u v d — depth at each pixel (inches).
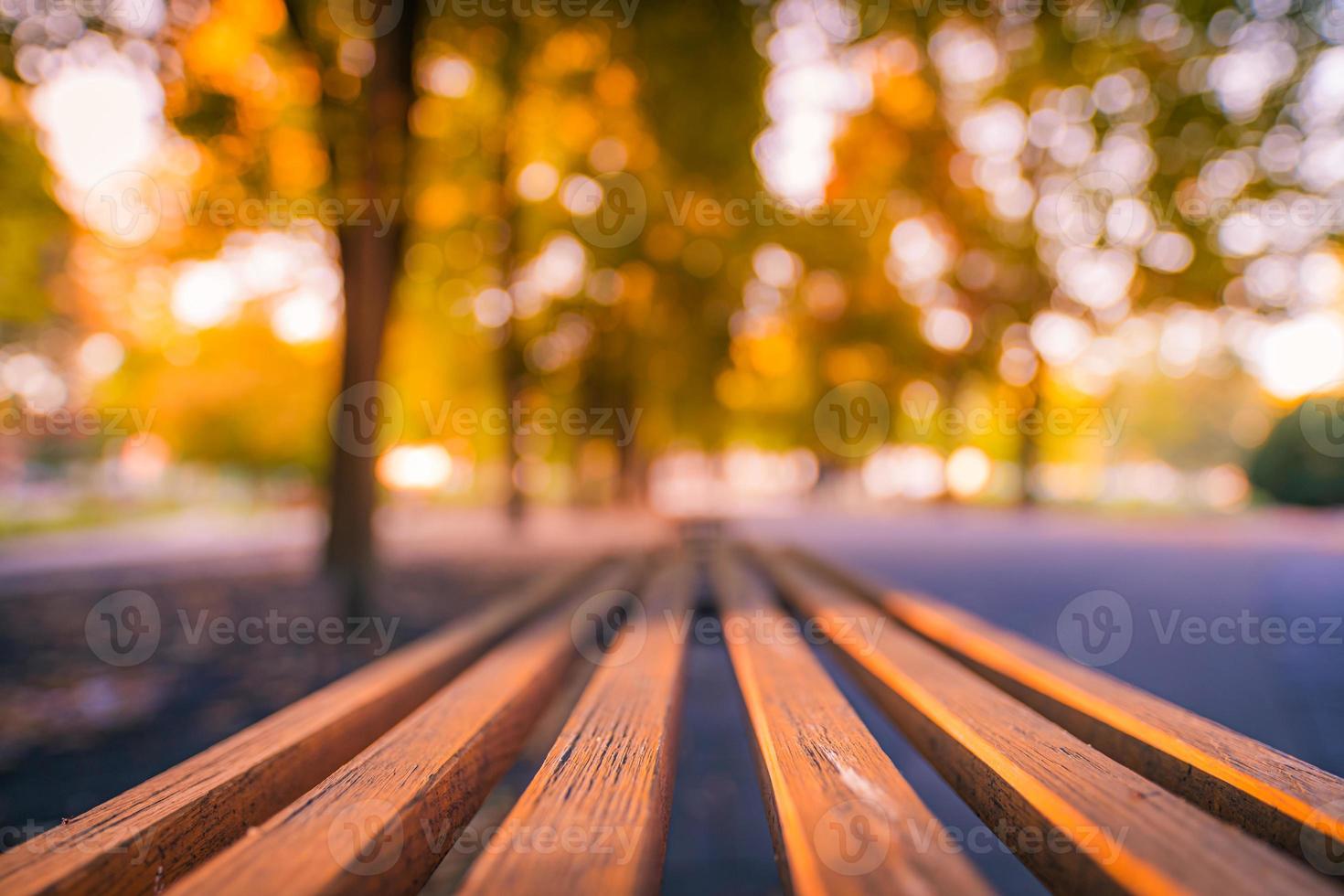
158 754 123.6
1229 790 38.5
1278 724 140.7
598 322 576.7
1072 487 1728.6
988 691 57.1
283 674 172.6
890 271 839.1
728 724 140.9
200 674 172.6
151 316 713.6
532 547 486.0
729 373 665.6
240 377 1261.1
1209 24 338.0
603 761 40.7
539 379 617.6
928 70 626.8
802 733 45.1
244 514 1156.5
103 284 486.6
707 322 568.1
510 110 361.1
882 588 116.7
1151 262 444.8
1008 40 457.7
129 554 482.6
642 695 56.5
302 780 46.1
